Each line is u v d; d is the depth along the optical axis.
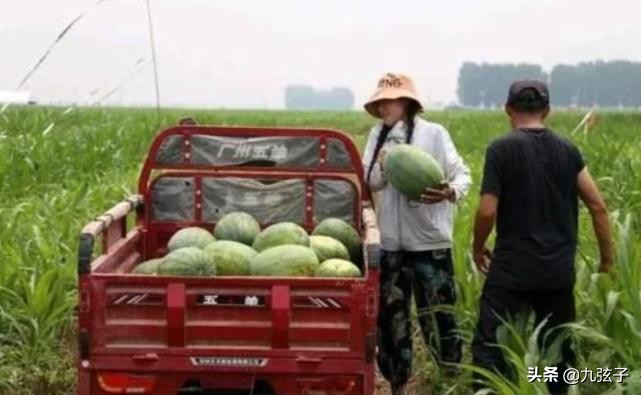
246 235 7.09
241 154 7.64
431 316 7.26
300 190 7.68
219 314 6.02
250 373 6.04
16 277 8.23
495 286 6.62
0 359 7.58
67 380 7.52
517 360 6.21
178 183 7.69
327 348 6.00
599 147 16.38
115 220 6.87
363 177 7.53
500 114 63.19
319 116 63.28
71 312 8.25
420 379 7.74
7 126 20.38
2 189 12.44
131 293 6.00
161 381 6.05
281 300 5.98
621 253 6.95
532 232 6.53
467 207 10.20
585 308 7.52
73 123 25.28
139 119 31.09
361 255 7.15
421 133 7.27
